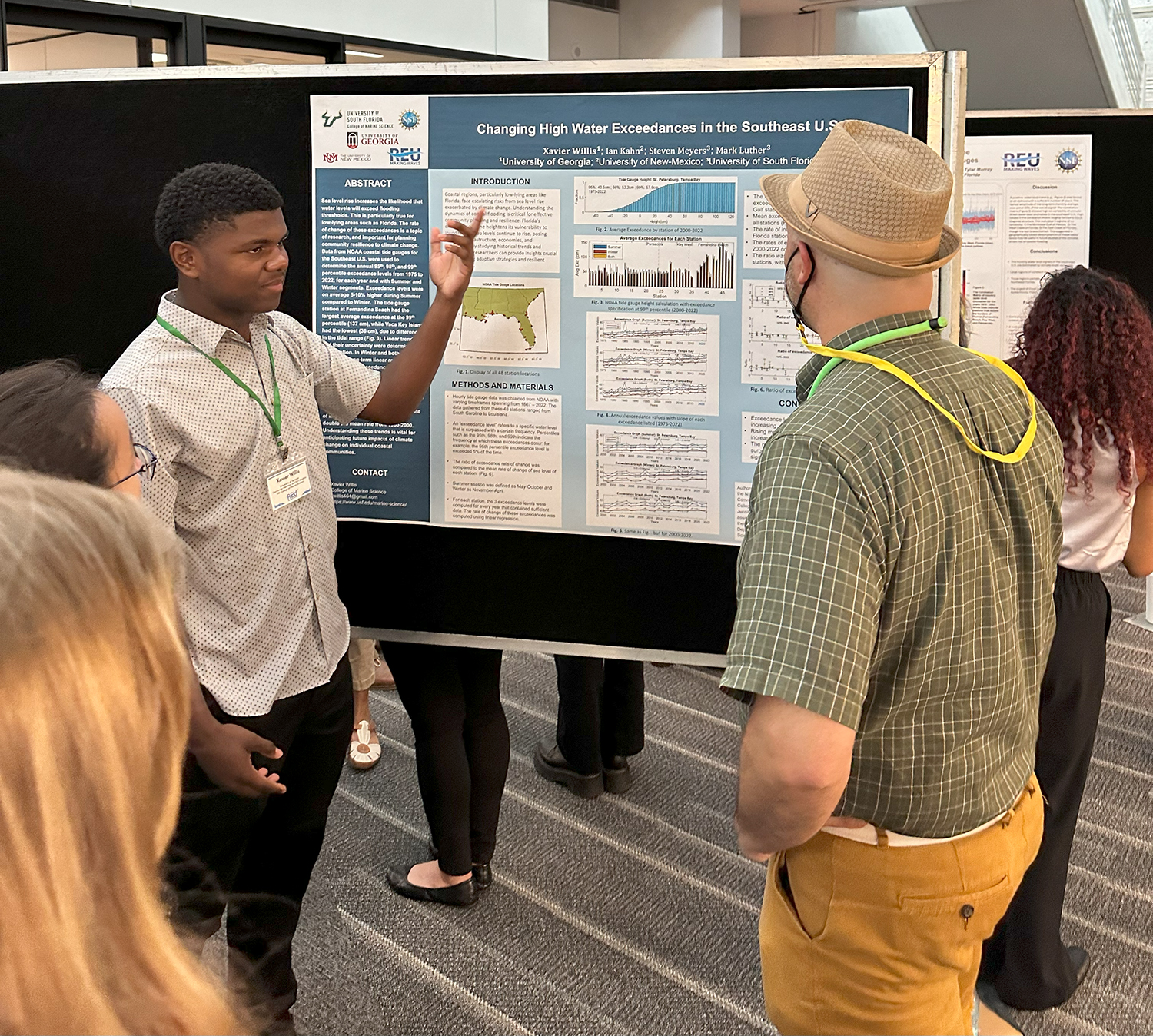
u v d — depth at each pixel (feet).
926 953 4.42
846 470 3.89
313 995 7.19
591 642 7.30
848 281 4.31
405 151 7.04
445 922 8.23
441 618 7.50
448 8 21.57
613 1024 7.10
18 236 7.57
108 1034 1.32
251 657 5.97
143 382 5.54
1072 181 10.03
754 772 3.91
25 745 1.31
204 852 5.65
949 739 4.22
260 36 18.71
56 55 16.29
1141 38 34.53
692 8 29.27
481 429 7.22
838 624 3.78
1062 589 6.72
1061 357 6.46
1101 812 9.89
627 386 6.97
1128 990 7.44
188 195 5.59
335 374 6.72
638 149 6.70
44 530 1.43
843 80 6.33
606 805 10.03
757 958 7.83
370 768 10.81
